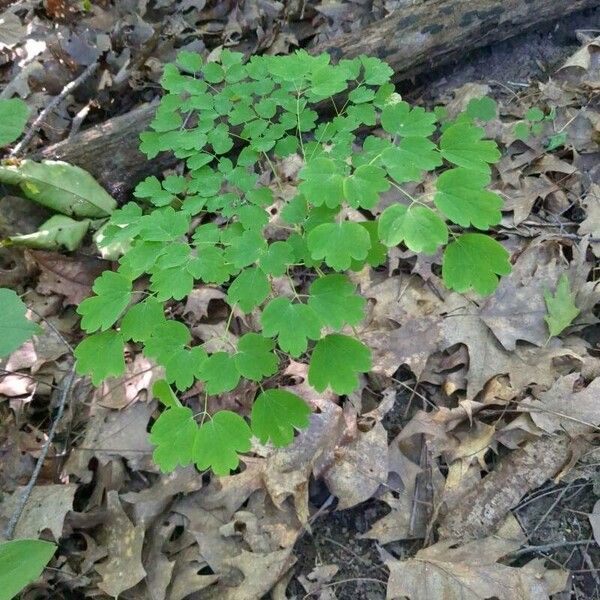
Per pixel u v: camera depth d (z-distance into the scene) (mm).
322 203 1272
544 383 2039
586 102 2773
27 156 2715
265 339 1343
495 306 2215
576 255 2291
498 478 1896
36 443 2154
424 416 2027
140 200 2842
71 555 1920
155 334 1370
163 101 1724
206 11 3537
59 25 3580
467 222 1196
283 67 1599
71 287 2537
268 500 1944
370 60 1685
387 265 2393
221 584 1817
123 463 2088
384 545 1868
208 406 2135
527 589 1661
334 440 1975
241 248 1366
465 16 2797
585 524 1812
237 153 2773
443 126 2355
